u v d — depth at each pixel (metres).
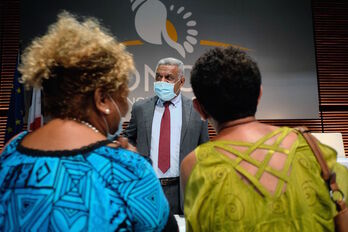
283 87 3.86
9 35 4.16
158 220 0.58
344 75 4.30
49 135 0.59
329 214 0.60
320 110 4.26
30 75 0.62
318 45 4.32
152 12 3.83
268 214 0.59
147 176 0.60
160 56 3.79
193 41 3.84
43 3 3.69
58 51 0.60
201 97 0.72
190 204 0.66
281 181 0.61
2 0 4.19
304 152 0.65
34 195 0.53
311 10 4.03
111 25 3.76
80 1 3.74
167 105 2.12
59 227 0.51
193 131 2.01
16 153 0.59
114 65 0.63
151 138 2.05
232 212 0.60
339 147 2.47
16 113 2.96
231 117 0.70
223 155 0.66
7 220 0.53
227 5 3.92
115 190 0.55
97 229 0.52
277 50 3.90
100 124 0.65
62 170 0.54
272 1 3.96
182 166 0.73
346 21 4.39
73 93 0.61
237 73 0.68
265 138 0.66
